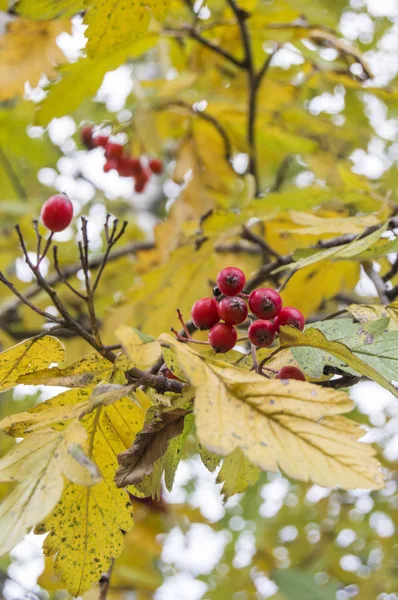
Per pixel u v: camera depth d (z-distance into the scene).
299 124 1.14
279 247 0.96
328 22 1.00
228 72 1.13
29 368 0.68
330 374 0.68
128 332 0.62
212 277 0.90
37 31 0.86
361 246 0.68
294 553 1.62
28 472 0.61
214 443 0.59
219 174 1.05
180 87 0.98
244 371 0.62
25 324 1.29
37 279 0.63
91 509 0.66
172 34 0.91
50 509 0.60
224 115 1.06
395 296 0.78
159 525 1.20
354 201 0.83
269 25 0.94
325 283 0.83
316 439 0.60
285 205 0.84
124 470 0.63
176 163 1.05
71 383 0.65
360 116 1.33
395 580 1.50
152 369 0.70
